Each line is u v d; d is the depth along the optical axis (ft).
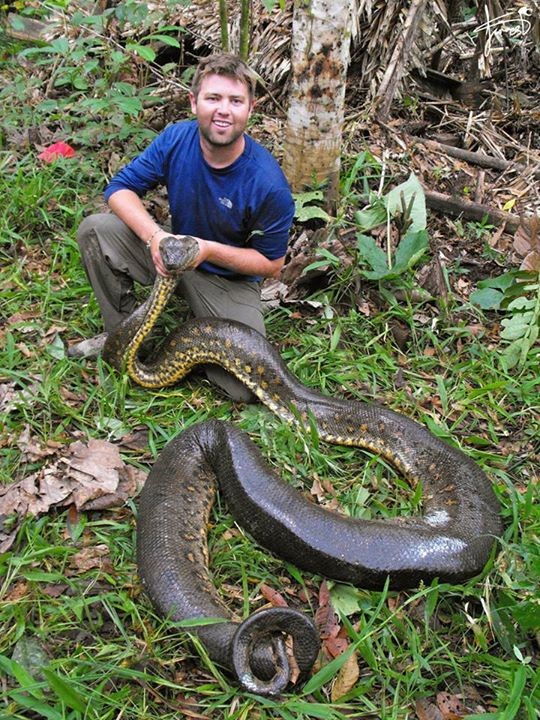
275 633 5.58
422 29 11.99
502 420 8.13
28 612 5.88
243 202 7.66
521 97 13.03
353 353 8.66
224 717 5.42
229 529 6.70
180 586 5.92
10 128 10.82
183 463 6.84
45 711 5.22
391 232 9.80
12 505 6.48
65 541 6.42
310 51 9.13
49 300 8.66
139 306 7.93
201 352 7.82
